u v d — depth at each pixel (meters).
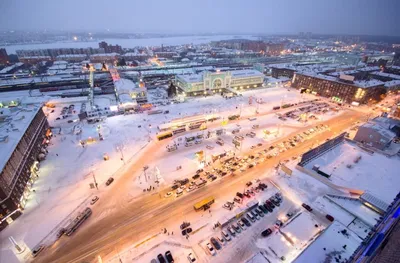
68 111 118.94
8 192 50.16
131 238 46.06
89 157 76.19
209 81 143.75
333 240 39.03
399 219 40.06
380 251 33.31
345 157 72.88
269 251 42.16
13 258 42.50
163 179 64.12
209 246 42.97
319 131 93.44
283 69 195.50
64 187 61.59
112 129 96.88
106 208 53.97
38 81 165.50
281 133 91.75
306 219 48.50
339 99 131.00
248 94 147.00
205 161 72.50
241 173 66.31
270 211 51.66
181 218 50.66
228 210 52.38
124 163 72.56
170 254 41.47
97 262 41.44
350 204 52.59
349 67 192.50
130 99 121.38
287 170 64.50
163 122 103.50
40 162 73.44
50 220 50.81
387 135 75.81
